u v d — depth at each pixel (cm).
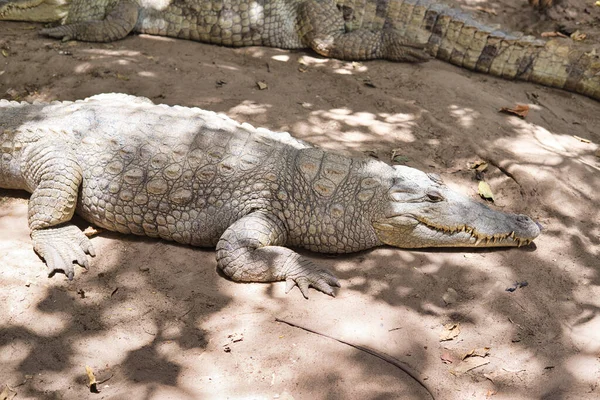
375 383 371
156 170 463
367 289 438
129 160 467
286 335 397
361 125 625
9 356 374
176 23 764
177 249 466
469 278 455
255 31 768
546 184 554
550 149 611
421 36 782
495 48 760
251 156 471
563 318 427
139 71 676
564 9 927
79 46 720
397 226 467
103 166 467
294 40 780
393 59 764
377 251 479
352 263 466
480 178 569
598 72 734
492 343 404
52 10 759
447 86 710
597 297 447
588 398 369
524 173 564
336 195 468
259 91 669
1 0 755
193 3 755
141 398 353
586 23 908
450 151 598
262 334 397
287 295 429
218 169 463
